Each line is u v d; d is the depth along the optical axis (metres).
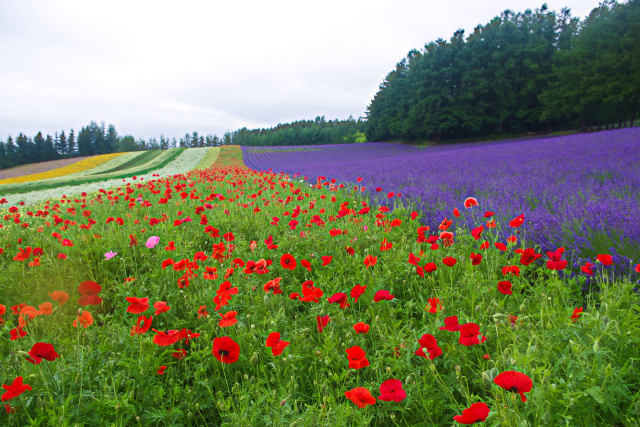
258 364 2.02
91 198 10.45
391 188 8.37
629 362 1.61
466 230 4.09
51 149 102.50
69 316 2.77
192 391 1.84
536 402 1.38
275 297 2.73
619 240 3.14
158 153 54.59
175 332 1.83
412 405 1.68
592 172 7.23
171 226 5.06
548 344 1.70
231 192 9.48
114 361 1.92
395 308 2.68
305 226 5.09
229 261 3.53
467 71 53.34
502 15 56.31
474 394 1.76
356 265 3.28
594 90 39.19
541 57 50.47
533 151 14.62
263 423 1.61
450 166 12.25
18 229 5.53
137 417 1.58
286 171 19.80
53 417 1.50
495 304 2.20
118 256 3.83
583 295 2.60
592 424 1.37
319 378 1.89
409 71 61.81
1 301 3.04
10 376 1.83
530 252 2.41
